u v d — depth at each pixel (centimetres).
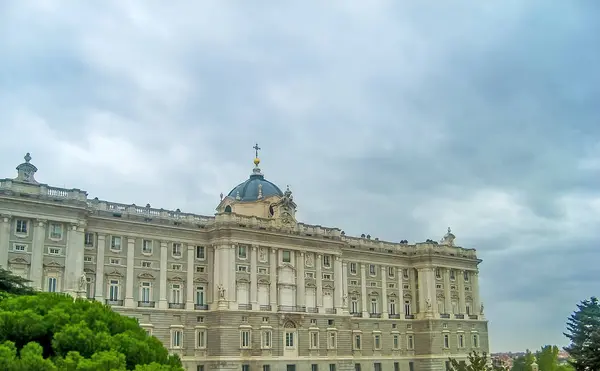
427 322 13412
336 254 12212
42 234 8981
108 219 9881
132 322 5350
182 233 10656
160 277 10288
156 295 10219
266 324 10894
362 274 12988
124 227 10081
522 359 7762
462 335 13962
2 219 8719
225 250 10694
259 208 11825
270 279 11150
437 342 13400
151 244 10338
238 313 10562
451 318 13800
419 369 13350
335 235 12250
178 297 10469
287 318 11162
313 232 11931
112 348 4619
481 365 6209
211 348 10444
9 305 4928
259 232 11075
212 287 10712
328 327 11775
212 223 10919
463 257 14388
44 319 4728
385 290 13312
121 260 9981
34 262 8850
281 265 11344
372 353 12731
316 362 11425
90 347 4581
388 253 13475
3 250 8656
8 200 8756
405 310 13612
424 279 13688
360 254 13025
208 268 10850
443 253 13950
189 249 10694
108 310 5328
